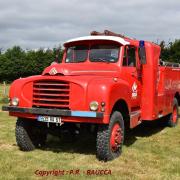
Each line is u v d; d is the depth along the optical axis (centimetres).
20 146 852
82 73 841
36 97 793
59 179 659
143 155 829
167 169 727
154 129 1176
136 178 669
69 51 942
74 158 798
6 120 1298
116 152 803
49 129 851
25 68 5866
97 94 740
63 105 765
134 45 941
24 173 688
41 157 803
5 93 2483
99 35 955
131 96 880
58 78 770
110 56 889
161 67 1064
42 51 5931
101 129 765
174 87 1207
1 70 5856
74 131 837
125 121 877
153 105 979
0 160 770
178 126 1241
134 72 919
